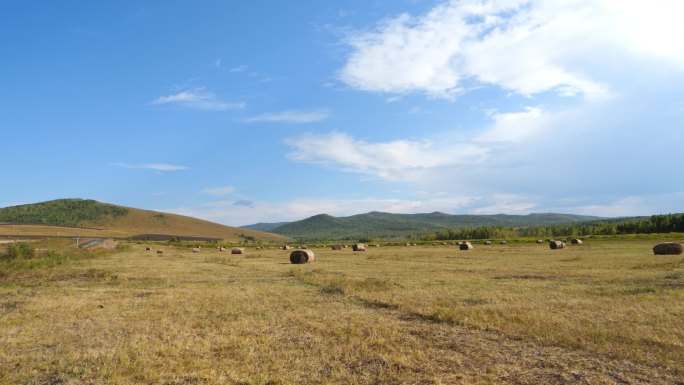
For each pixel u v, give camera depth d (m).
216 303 16.97
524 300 16.61
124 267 36.44
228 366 9.29
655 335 11.14
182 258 54.34
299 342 11.15
